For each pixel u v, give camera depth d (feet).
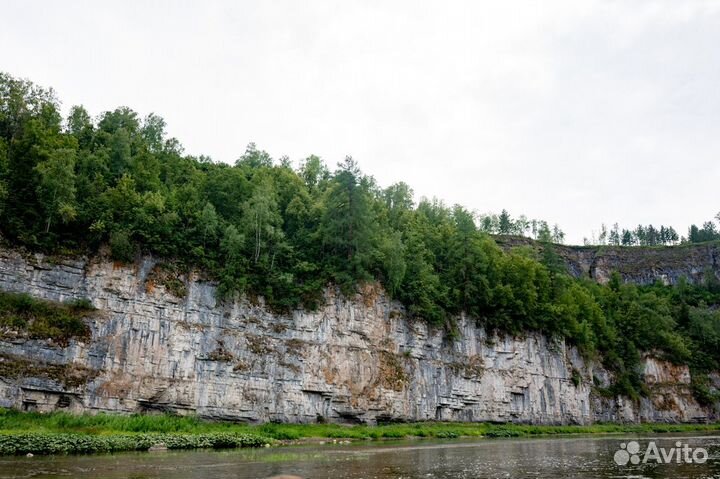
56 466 104.12
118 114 308.81
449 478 99.09
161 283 203.31
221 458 125.70
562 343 344.08
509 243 627.46
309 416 219.20
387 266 261.24
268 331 221.87
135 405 184.55
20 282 181.88
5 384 164.45
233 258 225.15
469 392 277.64
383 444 182.60
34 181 198.90
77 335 181.88
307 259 252.62
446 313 283.38
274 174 317.01
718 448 182.60
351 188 259.19
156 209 215.31
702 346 481.05
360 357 239.50
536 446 185.16
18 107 241.14
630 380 403.13
